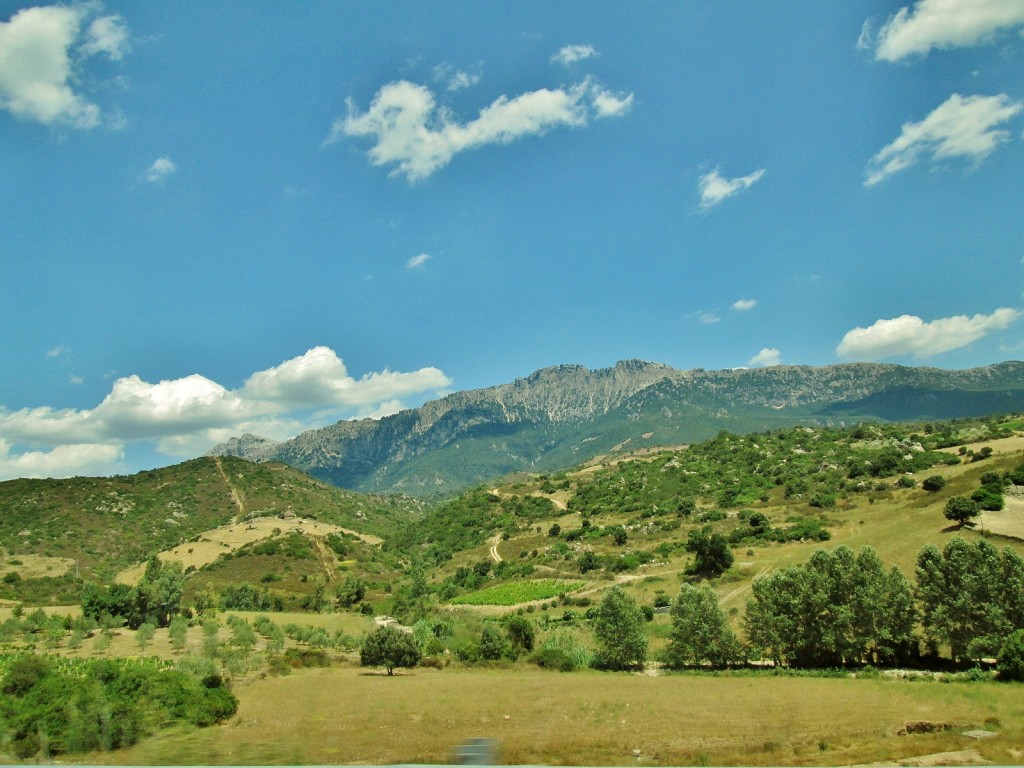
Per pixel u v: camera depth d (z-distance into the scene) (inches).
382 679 2354.8
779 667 2412.6
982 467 4131.4
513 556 6008.9
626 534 5487.2
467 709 1683.1
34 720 1263.5
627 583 4303.6
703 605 2615.7
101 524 7490.2
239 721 1525.6
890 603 2333.9
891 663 2319.1
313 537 7524.6
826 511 4746.6
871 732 1309.1
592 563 4891.7
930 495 3988.7
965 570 2208.4
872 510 4416.8
